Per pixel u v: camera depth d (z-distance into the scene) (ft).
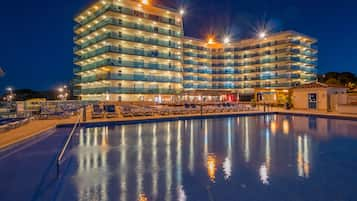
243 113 68.39
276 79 186.91
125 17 142.51
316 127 43.73
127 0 140.77
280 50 186.39
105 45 139.54
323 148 25.67
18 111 61.26
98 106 58.65
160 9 154.61
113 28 137.69
